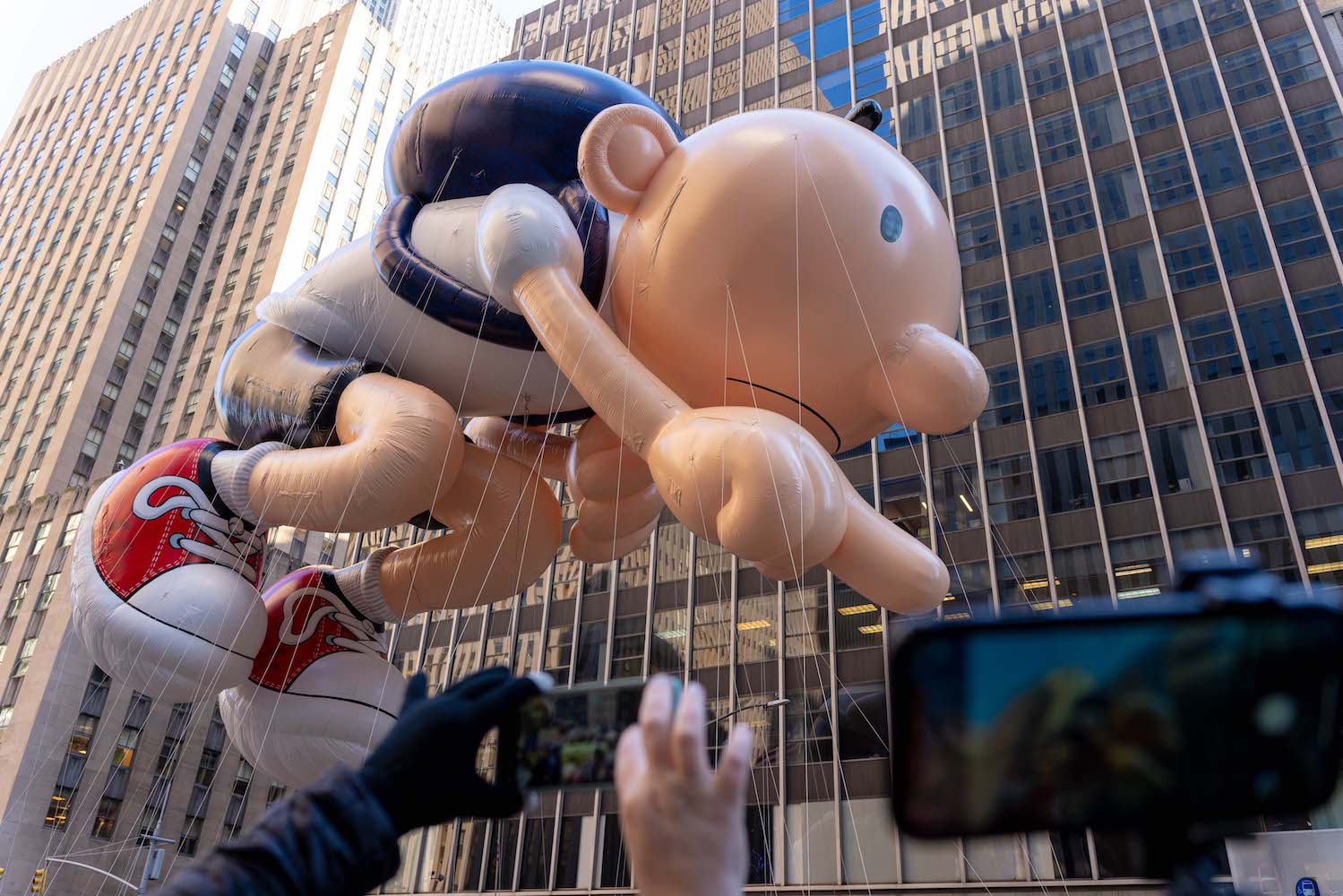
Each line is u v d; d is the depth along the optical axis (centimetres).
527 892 2297
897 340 585
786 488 475
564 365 573
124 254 5041
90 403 4572
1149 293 2380
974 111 2903
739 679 2338
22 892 3091
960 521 2303
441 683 2794
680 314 584
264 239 5016
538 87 678
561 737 128
